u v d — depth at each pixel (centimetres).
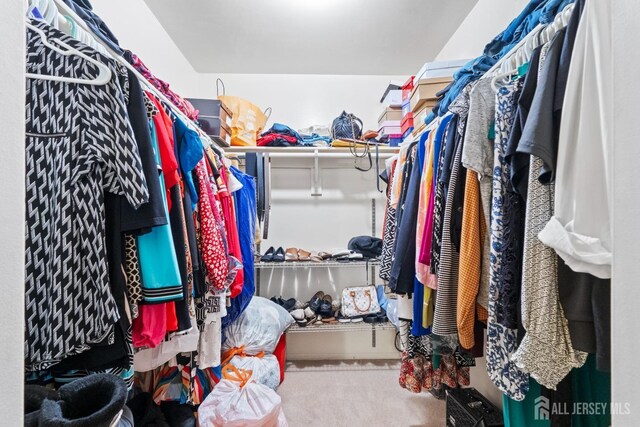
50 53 64
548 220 63
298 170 254
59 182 61
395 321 204
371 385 198
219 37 212
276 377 169
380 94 261
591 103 54
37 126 62
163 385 138
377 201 257
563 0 78
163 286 77
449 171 101
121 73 75
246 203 181
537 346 62
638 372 36
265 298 224
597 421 73
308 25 201
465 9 188
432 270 108
